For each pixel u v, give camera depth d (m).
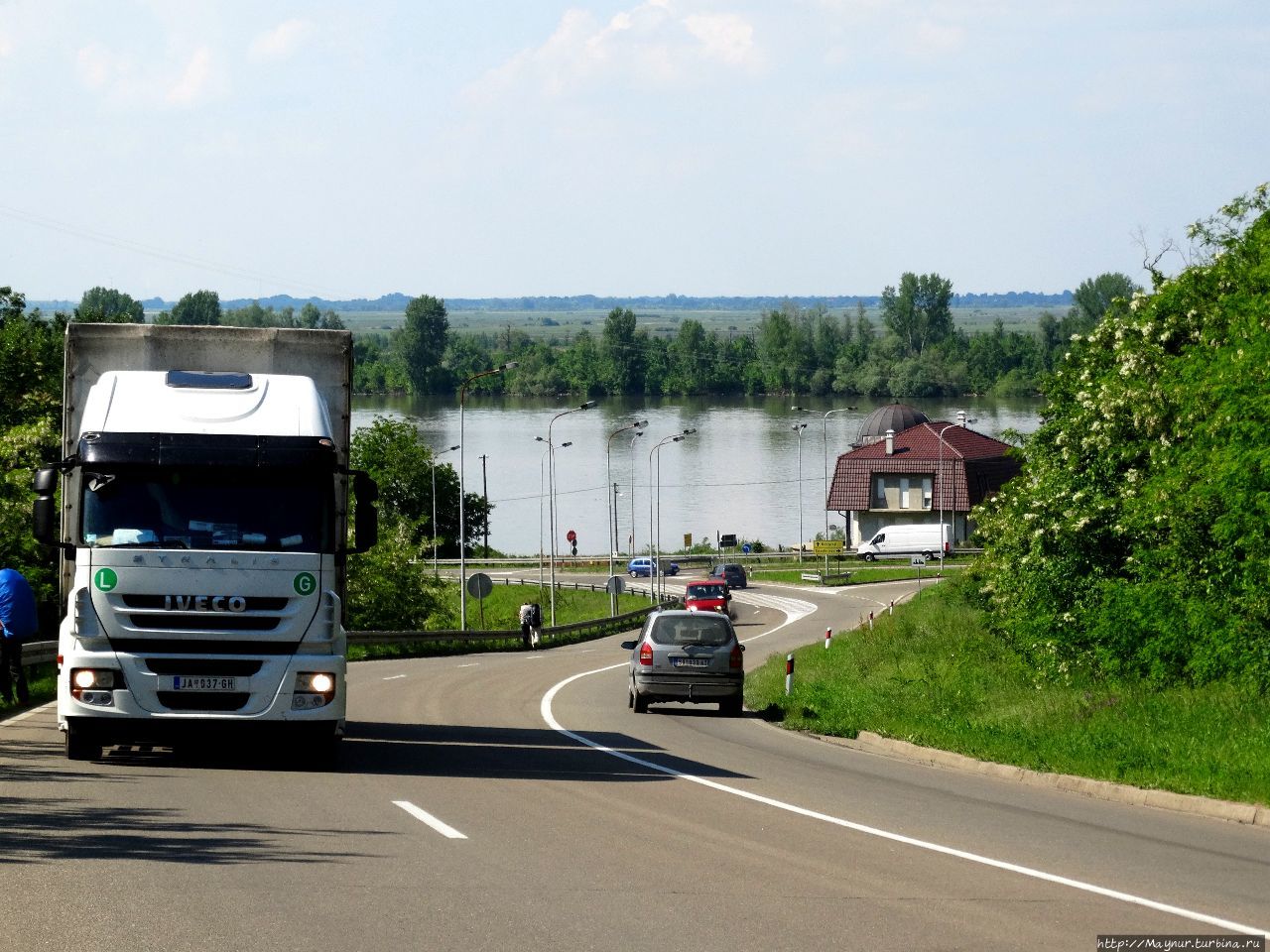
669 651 57.81
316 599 32.59
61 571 33.75
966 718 49.62
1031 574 67.94
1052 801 32.12
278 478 32.84
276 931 17.30
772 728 53.28
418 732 46.34
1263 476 48.84
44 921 17.50
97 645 31.66
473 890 20.02
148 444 32.38
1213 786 31.52
